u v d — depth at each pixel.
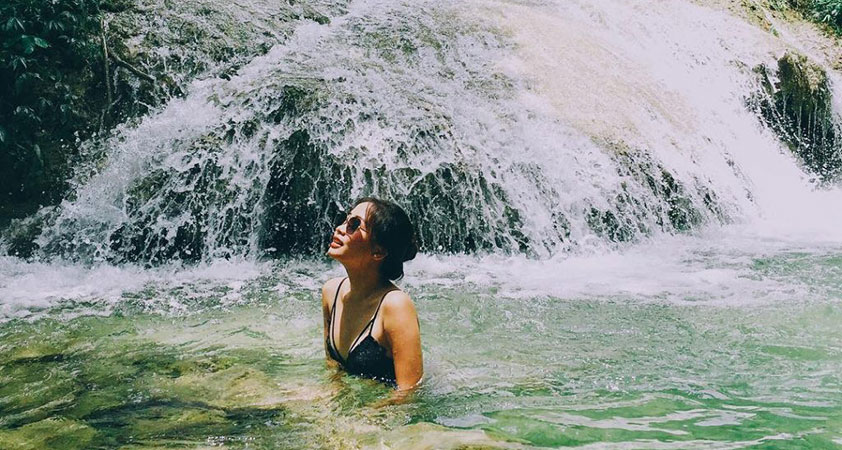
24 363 3.56
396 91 6.85
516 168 6.44
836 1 11.69
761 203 7.83
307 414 2.81
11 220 6.21
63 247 6.07
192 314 4.46
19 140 6.50
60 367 3.49
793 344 3.61
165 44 7.27
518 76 7.55
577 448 2.49
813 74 9.86
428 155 6.28
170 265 5.92
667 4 10.49
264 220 6.23
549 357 3.50
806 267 5.30
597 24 9.60
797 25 11.57
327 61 7.27
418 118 6.45
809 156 9.79
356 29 8.00
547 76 7.70
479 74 7.52
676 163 7.18
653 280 5.07
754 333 3.80
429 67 7.55
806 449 2.47
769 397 2.94
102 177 6.30
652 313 4.24
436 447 2.46
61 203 6.27
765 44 9.88
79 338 3.97
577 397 2.97
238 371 3.36
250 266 5.86
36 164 6.44
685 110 8.22
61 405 2.99
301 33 7.80
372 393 2.98
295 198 6.21
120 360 3.58
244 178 6.22
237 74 7.10
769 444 2.51
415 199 6.16
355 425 2.69
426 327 4.04
